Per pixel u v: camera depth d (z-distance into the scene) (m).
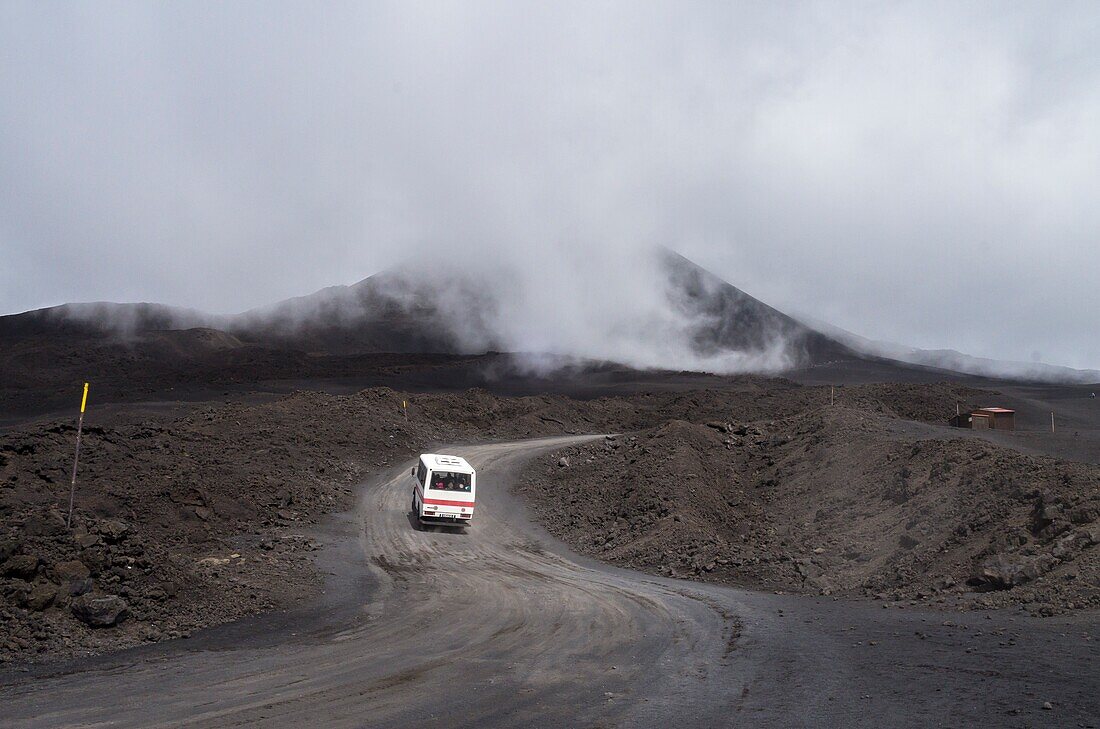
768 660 13.89
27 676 12.37
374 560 27.39
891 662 13.06
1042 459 26.72
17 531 16.52
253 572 22.80
